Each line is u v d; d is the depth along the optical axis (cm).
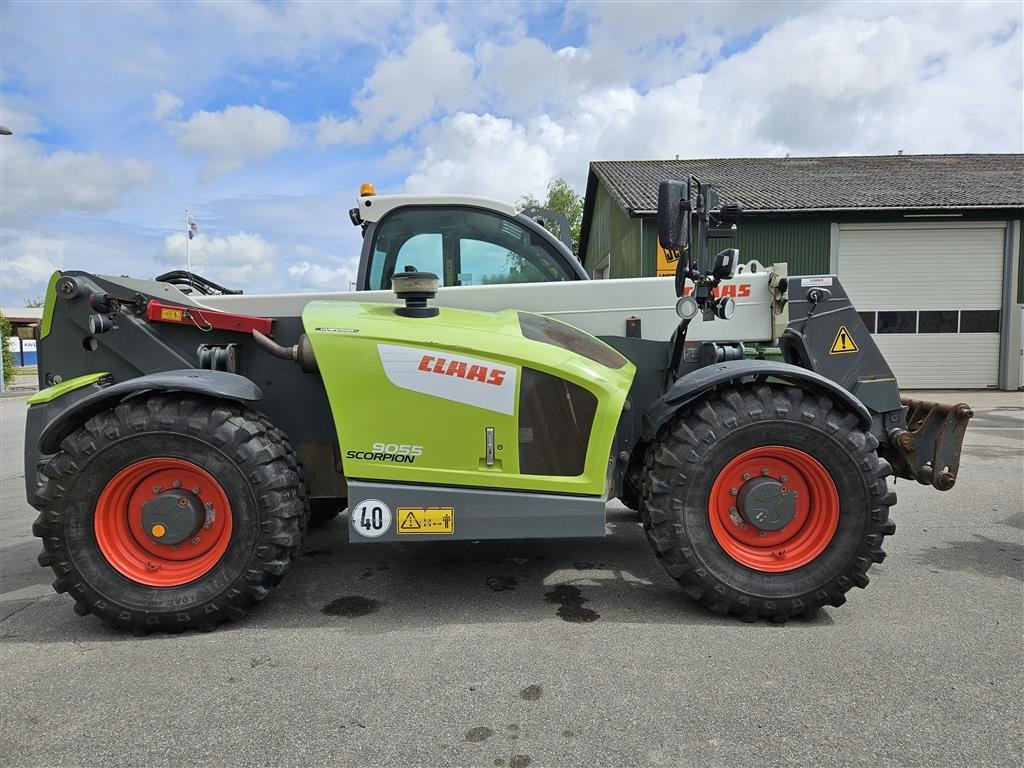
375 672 230
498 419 273
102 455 257
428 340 272
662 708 204
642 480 288
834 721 196
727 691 214
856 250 1364
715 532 272
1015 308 1360
